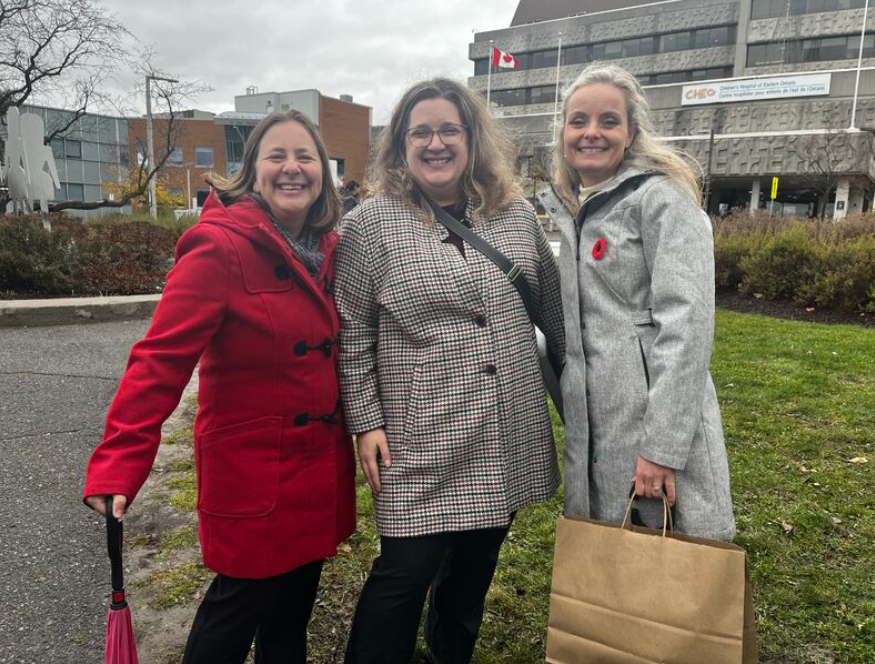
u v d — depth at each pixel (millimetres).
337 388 1893
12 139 12758
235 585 1745
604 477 1854
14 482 3566
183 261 1631
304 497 1782
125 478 1458
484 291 1933
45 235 9422
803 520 3217
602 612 1655
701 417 1790
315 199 1882
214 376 1725
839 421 4645
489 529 2059
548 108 66000
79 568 2777
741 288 11477
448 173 1985
